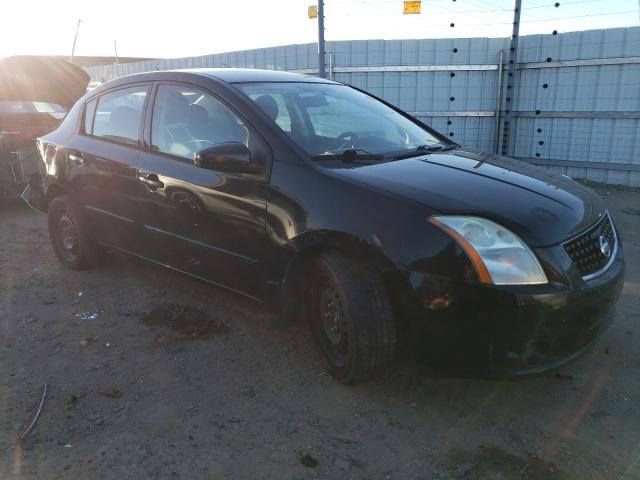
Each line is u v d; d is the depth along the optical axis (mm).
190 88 3754
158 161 3789
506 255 2502
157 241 3904
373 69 10383
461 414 2824
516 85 9695
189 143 3652
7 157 6930
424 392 3016
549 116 9453
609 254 2963
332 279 2869
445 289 2521
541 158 9703
